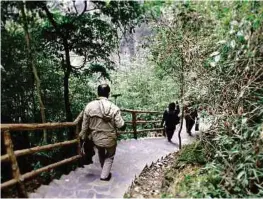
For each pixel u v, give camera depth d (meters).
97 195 4.93
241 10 5.23
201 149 6.01
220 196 4.43
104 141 5.44
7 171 5.18
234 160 5.05
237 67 5.57
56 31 6.42
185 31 7.02
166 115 9.66
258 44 5.20
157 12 6.78
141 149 8.26
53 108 7.09
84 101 8.11
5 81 5.71
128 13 6.85
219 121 5.60
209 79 5.94
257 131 4.82
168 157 7.51
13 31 5.76
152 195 5.02
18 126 4.31
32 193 4.57
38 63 6.46
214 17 6.02
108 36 7.16
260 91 5.62
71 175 5.68
